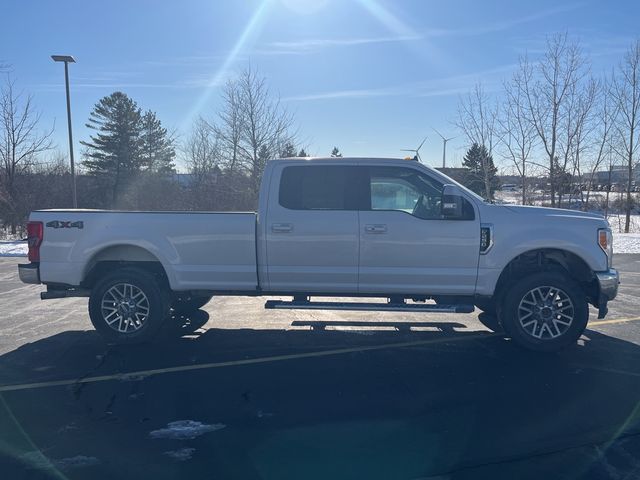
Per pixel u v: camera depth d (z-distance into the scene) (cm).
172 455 401
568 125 2572
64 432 439
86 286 716
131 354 648
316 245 663
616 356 637
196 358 632
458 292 662
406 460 393
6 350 665
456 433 436
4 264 1558
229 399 507
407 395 516
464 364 607
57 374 577
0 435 434
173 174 5303
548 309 641
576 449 411
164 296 693
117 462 391
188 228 677
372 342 698
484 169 2723
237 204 2920
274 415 471
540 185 2714
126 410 482
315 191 673
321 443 419
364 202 671
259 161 3008
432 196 675
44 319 830
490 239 649
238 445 416
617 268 1398
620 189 3098
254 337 722
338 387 538
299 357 634
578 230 650
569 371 584
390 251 657
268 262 672
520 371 584
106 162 5328
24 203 2905
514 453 404
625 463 391
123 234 679
